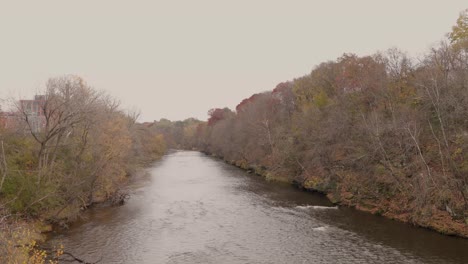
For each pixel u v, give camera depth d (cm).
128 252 2792
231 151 10625
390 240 2967
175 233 3297
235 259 2647
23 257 1945
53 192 3269
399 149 3919
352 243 2930
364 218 3700
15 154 3338
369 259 2577
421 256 2592
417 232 3145
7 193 3023
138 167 7175
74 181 3719
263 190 5516
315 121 5816
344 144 4853
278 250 2817
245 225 3541
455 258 2528
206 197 5003
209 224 3597
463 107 3356
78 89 4128
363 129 4253
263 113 8394
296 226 3462
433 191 3341
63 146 3769
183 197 5012
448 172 3359
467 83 3356
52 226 3425
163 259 2655
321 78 6856
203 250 2847
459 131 3434
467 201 3022
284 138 6925
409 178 3712
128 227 3478
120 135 5312
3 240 1811
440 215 3188
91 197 4362
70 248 2859
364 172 4372
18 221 3000
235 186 5944
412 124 3759
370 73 4925
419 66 4709
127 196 5044
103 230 3369
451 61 4122
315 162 5356
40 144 3684
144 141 11606
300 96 7581
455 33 4172
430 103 3612
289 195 5069
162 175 7475
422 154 3697
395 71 4825
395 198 3819
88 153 4112
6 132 3409
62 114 3628
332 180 4981
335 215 3853
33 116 4066
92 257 2672
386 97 4600
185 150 18400
